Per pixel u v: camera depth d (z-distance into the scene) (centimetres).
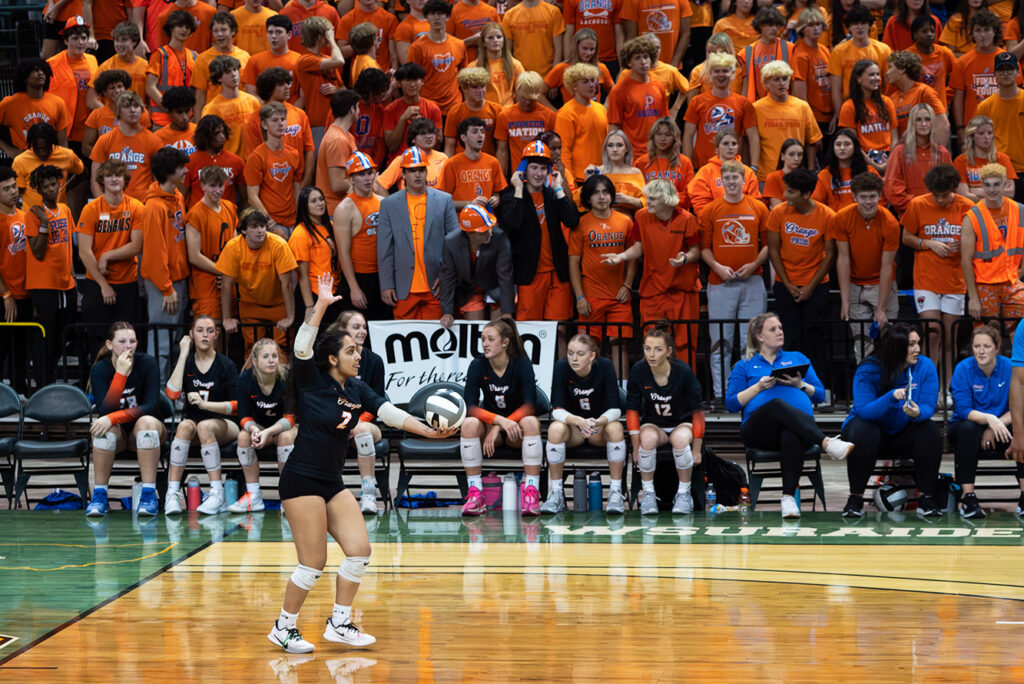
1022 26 2498
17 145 2312
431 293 1942
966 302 1969
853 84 2198
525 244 1931
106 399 1717
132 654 1041
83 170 2286
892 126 2203
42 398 1814
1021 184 2269
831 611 1157
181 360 1750
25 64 2280
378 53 2466
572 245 1969
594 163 2192
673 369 1706
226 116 2227
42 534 1594
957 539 1495
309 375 1045
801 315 1977
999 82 2273
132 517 1727
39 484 1897
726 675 955
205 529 1623
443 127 2352
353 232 1961
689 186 2047
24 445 1778
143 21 2573
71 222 2098
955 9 2633
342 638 1061
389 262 1936
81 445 1800
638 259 2055
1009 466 1988
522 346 1761
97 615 1177
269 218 2055
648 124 2217
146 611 1193
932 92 2231
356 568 1058
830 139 2291
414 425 1080
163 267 1978
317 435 1041
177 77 2369
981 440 1667
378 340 1895
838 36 2462
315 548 1043
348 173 1967
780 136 2184
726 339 1978
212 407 1748
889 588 1248
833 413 1931
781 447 1669
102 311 2023
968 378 1688
